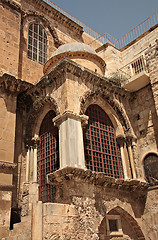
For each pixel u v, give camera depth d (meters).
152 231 15.95
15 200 15.80
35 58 22.20
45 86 17.14
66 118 14.43
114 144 17.58
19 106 18.50
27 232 11.05
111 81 18.55
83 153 14.10
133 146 18.02
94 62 20.52
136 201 16.61
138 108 19.38
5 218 13.33
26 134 17.77
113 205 14.84
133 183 16.06
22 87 17.67
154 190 16.61
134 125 19.17
